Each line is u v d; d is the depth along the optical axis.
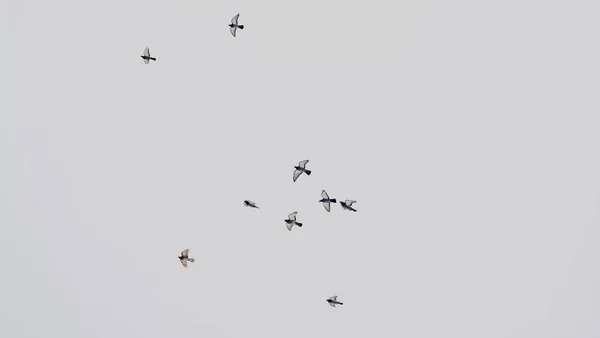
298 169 22.34
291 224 23.02
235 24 23.41
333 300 24.97
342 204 21.72
